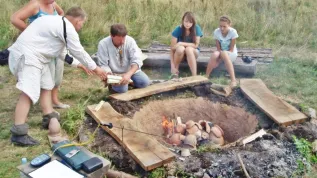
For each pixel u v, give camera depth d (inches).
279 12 275.7
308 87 183.3
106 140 136.6
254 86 169.2
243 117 157.9
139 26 262.7
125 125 140.3
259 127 147.0
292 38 241.9
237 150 132.1
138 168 125.0
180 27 194.9
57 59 151.1
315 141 137.6
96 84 190.5
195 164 125.1
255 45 236.8
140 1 290.0
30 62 132.4
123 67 167.8
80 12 142.9
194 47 192.9
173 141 147.3
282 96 175.8
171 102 166.1
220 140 153.0
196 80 174.9
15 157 132.9
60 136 142.0
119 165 127.2
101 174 101.7
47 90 146.1
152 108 161.9
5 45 231.3
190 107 167.3
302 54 220.7
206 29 259.6
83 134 141.8
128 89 172.1
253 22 259.6
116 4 285.0
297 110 150.8
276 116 146.1
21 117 137.0
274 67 202.8
